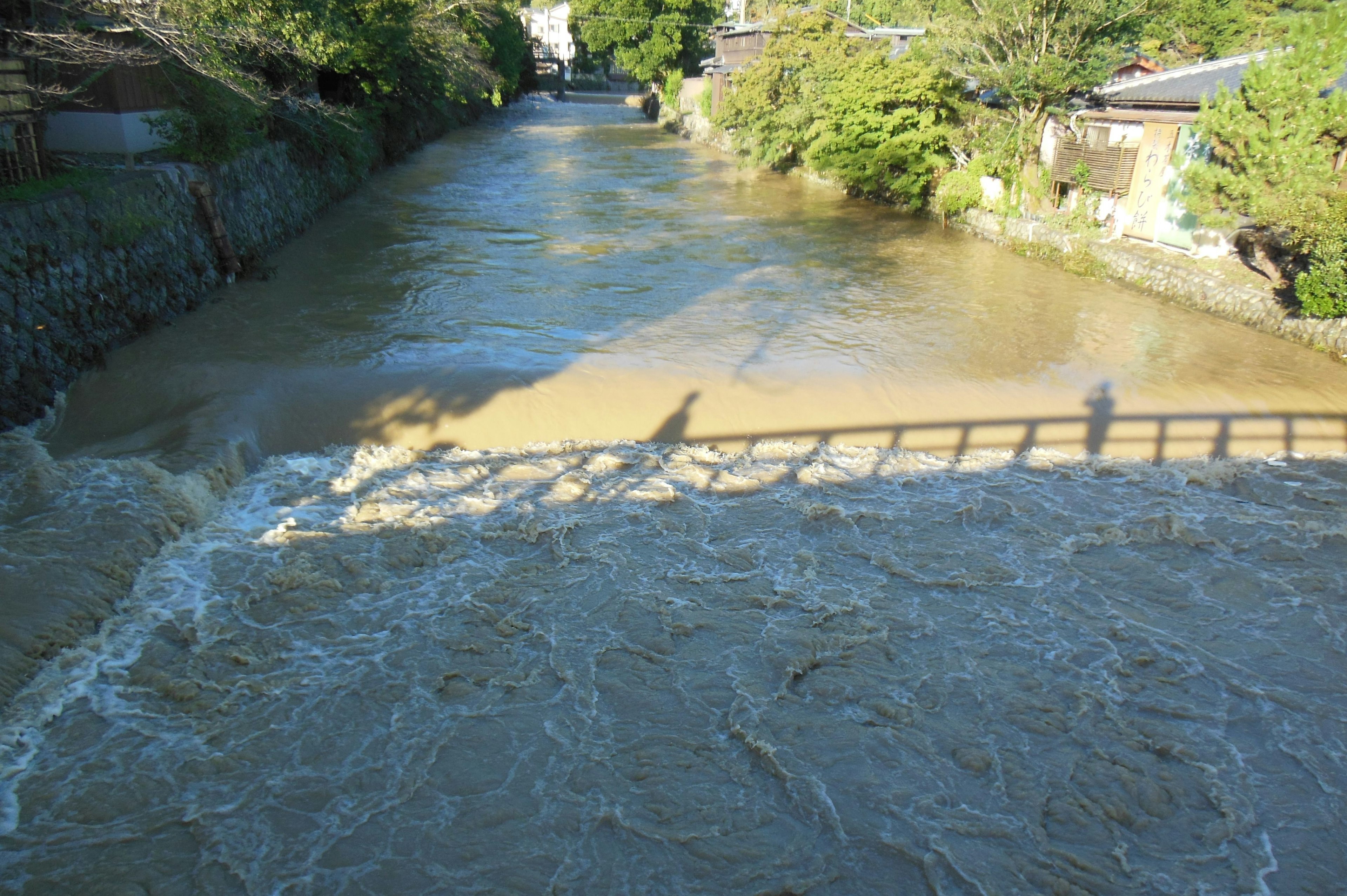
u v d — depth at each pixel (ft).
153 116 54.03
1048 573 29.58
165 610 26.20
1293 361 43.70
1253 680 25.08
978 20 67.56
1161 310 52.01
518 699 23.77
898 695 24.21
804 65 93.86
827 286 56.80
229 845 19.33
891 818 20.49
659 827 20.15
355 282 54.75
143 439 33.94
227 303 49.11
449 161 112.16
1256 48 94.38
